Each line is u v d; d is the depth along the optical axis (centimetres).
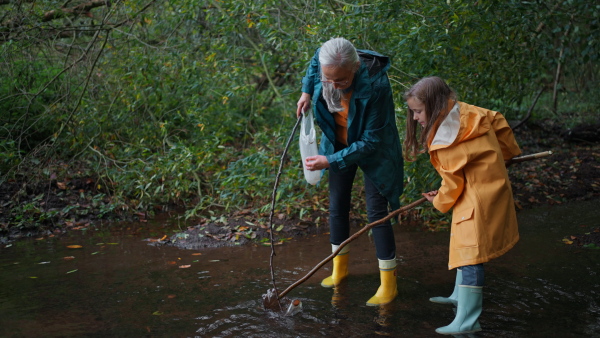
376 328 302
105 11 722
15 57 665
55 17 689
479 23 497
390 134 332
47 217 533
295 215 537
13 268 414
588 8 636
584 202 578
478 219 290
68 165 624
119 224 543
